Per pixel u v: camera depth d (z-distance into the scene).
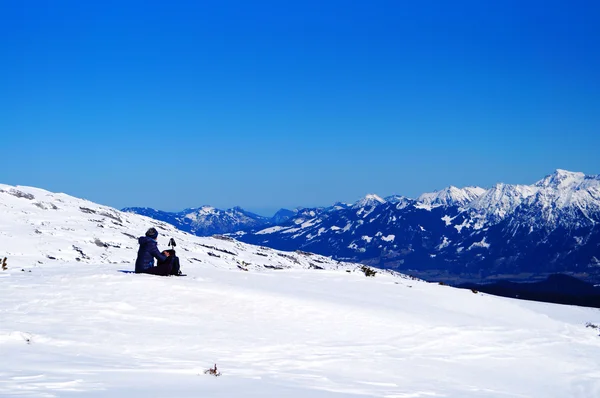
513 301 31.94
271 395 10.33
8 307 16.02
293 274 29.84
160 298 18.58
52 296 17.73
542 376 17.31
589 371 18.14
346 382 13.27
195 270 26.75
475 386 15.27
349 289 26.36
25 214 49.66
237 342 15.45
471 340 19.80
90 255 40.06
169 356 13.20
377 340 18.05
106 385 9.80
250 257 59.53
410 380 14.75
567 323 25.30
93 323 15.22
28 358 11.41
